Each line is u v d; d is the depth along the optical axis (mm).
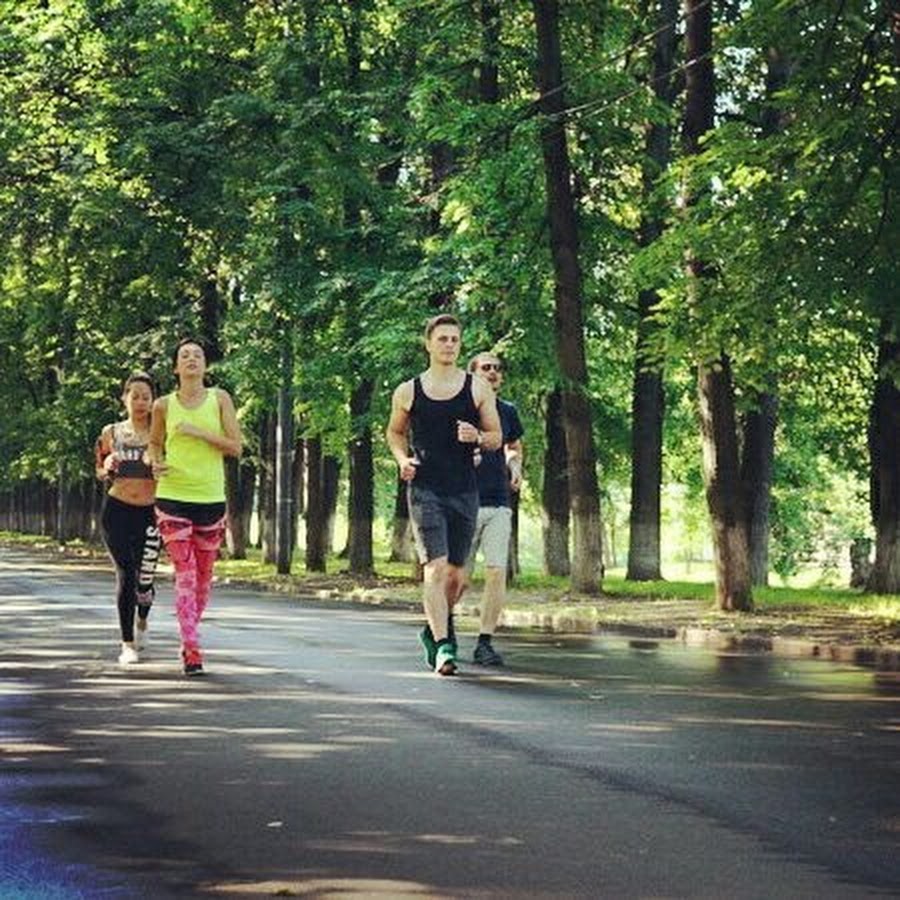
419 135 33719
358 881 6004
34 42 40812
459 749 9023
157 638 16969
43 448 68750
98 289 49156
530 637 18406
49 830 6875
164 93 42062
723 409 24047
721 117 34531
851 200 20281
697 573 91875
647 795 7688
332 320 37250
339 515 105438
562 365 29234
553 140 29078
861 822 7098
